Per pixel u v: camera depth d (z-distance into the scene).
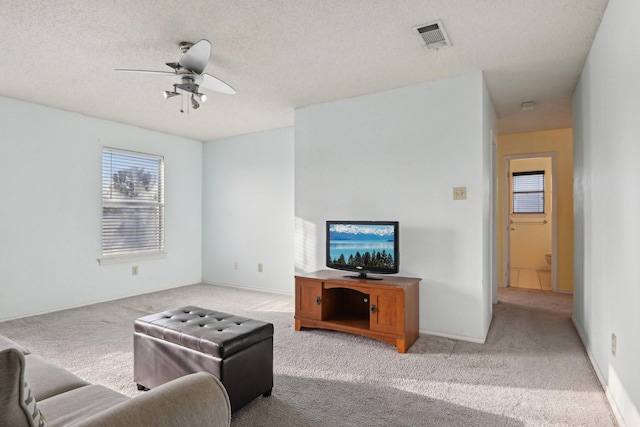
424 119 3.45
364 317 3.49
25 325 3.65
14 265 3.89
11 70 3.10
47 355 2.88
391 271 3.22
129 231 5.00
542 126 5.14
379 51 2.79
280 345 3.12
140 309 4.28
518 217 7.41
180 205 5.69
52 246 4.19
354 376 2.54
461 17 2.32
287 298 4.89
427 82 3.42
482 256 3.19
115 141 4.80
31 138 4.02
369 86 3.54
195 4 2.15
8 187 3.85
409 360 2.80
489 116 3.78
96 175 4.60
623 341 1.94
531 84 3.50
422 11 2.25
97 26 2.38
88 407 1.34
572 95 3.82
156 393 1.09
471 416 2.03
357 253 3.41
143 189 5.18
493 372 2.59
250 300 4.77
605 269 2.36
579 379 2.48
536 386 2.38
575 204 3.71
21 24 2.35
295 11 2.24
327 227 3.61
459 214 3.28
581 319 3.35
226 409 1.21
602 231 2.45
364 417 2.03
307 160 4.13
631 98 1.79
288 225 5.18
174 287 5.58
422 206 3.45
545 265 7.17
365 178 3.76
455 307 3.29
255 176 5.48
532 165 7.29
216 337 2.04
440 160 3.37
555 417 2.02
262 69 3.13
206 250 6.01
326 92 3.70
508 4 2.18
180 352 2.12
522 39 2.61
